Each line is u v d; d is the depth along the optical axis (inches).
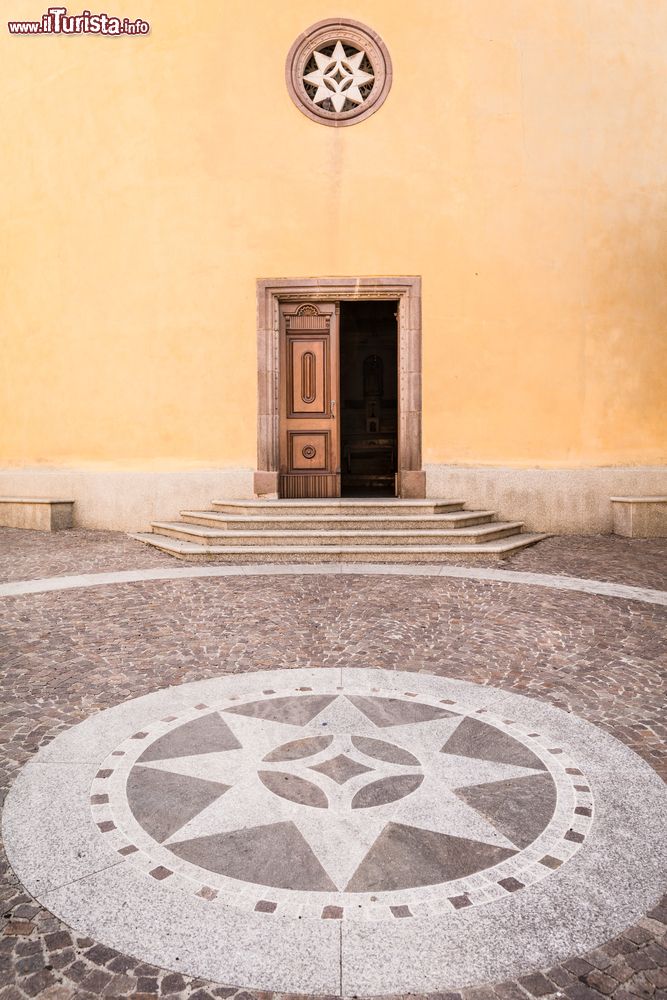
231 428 409.7
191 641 197.9
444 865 89.1
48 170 434.0
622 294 411.2
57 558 331.6
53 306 435.2
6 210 451.8
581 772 115.3
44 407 440.5
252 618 222.1
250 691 155.0
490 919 79.6
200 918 79.7
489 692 154.6
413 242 404.2
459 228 404.2
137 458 418.0
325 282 404.5
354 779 112.3
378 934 77.2
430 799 105.8
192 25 404.2
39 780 112.7
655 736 133.0
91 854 91.9
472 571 298.8
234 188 405.7
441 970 72.4
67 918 80.0
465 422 406.9
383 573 294.8
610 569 301.1
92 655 185.0
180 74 406.0
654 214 414.0
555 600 245.0
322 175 403.2
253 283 407.2
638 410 412.8
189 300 410.6
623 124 410.3
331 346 418.6
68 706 148.4
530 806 103.9
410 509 372.5
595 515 407.2
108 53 416.2
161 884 85.6
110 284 420.8
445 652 187.3
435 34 401.1
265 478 405.4
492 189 404.2
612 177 409.7
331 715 140.2
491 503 406.0
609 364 410.0
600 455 409.7
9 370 454.6
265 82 402.3
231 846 93.4
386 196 403.5
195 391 411.5
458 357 405.7
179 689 156.7
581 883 85.8
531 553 343.9
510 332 406.0
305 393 420.2
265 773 114.5
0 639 200.1
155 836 95.9
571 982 71.2
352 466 623.5
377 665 175.9
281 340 418.6
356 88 406.0
